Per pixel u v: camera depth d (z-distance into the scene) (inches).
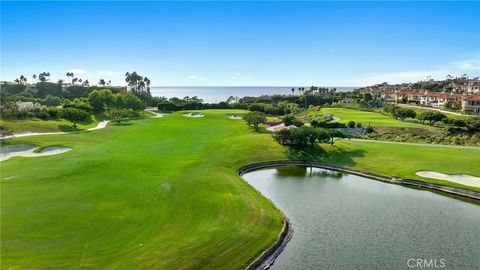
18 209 1165.1
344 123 3614.7
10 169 1710.1
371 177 1888.5
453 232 1159.0
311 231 1151.6
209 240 976.9
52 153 2236.7
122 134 3100.4
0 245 905.5
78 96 7121.1
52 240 944.3
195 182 1547.7
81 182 1499.8
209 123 3868.1
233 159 2089.1
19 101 4458.7
